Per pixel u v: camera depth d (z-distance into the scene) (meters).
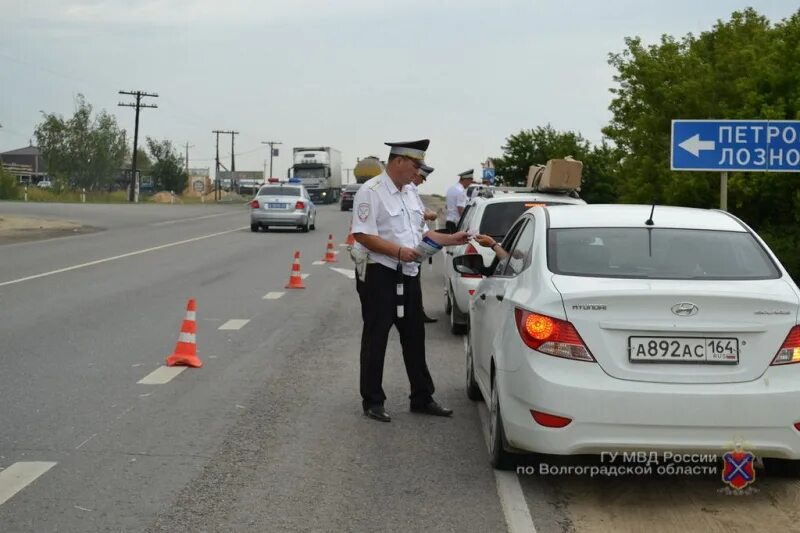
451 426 7.66
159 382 9.05
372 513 5.61
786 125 12.47
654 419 5.39
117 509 5.61
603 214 6.79
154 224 38.88
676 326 5.46
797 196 15.30
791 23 17.67
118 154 99.31
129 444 6.95
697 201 18.17
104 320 12.90
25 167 128.62
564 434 5.48
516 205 11.73
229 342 11.46
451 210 18.86
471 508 5.71
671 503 5.80
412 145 7.88
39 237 29.61
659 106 21.33
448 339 11.96
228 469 6.41
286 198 34.94
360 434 7.37
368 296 7.88
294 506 5.71
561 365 5.54
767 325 5.47
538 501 5.84
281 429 7.47
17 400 8.26
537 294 5.85
